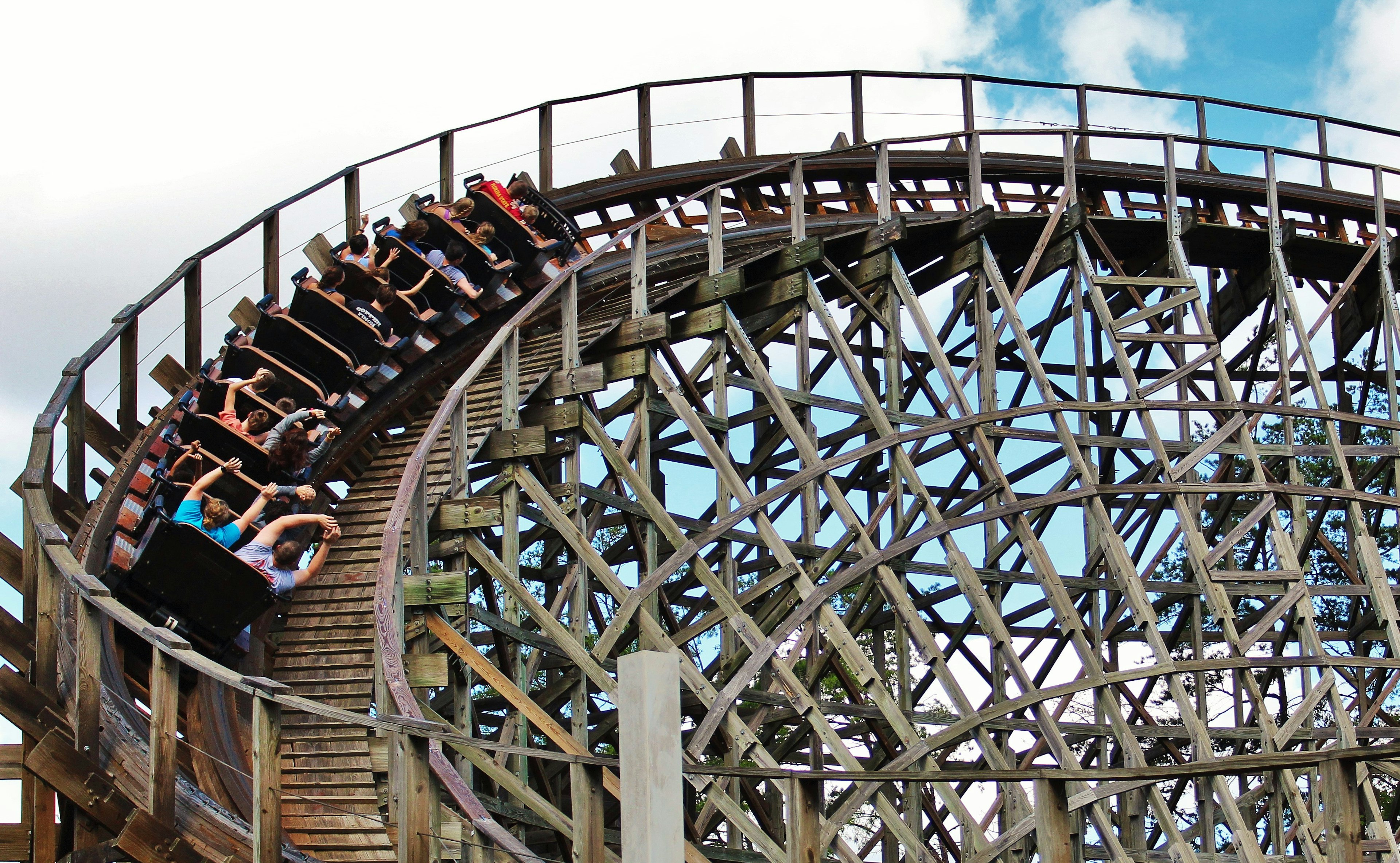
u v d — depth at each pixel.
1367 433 27.70
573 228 18.66
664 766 6.57
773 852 13.40
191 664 8.68
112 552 11.69
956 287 21.81
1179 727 18.03
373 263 16.09
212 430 12.56
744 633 14.48
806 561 16.77
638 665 6.64
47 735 8.89
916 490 15.97
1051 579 15.98
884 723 16.77
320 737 11.26
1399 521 25.50
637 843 6.50
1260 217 21.89
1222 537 22.61
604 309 17.95
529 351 16.47
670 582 21.67
